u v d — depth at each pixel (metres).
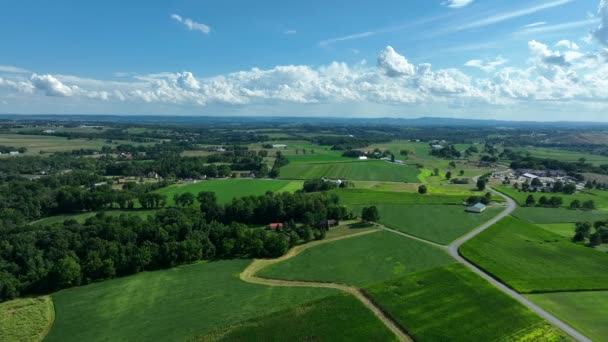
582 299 87.44
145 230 123.25
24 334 76.50
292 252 121.69
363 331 75.31
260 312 82.69
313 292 92.12
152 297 91.38
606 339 71.12
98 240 113.56
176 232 125.00
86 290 96.44
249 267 110.25
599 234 125.69
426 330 75.06
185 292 93.69
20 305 88.69
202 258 118.62
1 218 145.62
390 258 114.19
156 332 75.81
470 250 118.75
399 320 78.75
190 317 81.19
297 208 154.00
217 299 89.25
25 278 97.44
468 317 79.44
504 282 95.75
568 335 72.38
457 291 91.06
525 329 74.62
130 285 98.81
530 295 89.44
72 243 114.62
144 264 108.50
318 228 139.75
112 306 87.25
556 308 83.00
